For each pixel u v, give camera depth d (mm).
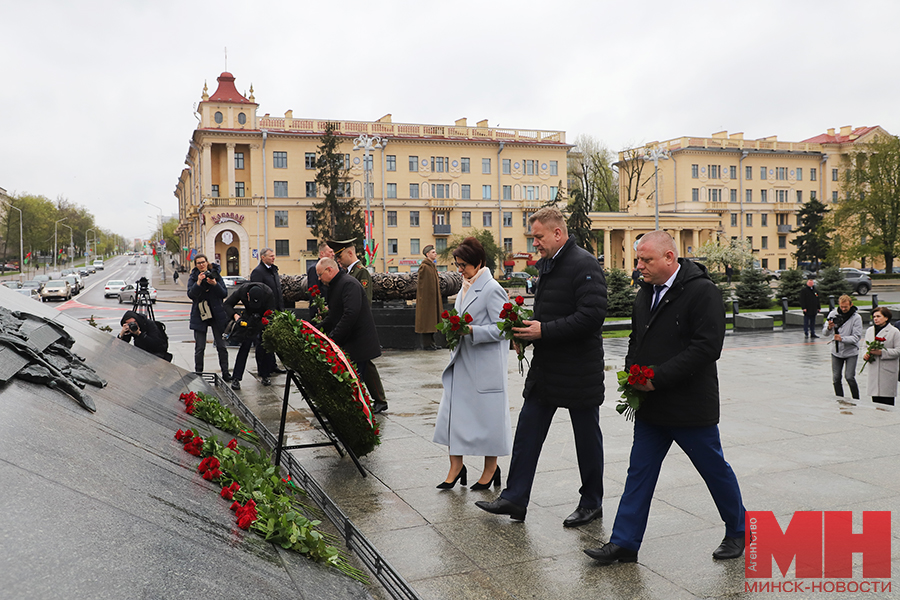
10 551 1693
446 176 63438
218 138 56688
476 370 4621
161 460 3182
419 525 4102
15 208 87062
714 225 70938
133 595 1755
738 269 52375
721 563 3514
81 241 144375
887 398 8242
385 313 13477
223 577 2088
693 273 3523
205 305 9273
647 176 77125
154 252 90625
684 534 3916
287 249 59000
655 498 4523
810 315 18125
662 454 3625
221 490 3121
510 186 65812
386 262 61281
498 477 4848
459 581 3340
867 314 22469
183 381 6922
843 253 57594
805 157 77188
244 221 57500
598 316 3906
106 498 2287
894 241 55938
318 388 4746
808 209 65250
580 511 4148
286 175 58719
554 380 4047
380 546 3779
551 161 67250
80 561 1803
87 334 6508
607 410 7461
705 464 3531
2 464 2129
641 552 3678
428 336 12984
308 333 4742
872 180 56500
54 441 2613
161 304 40406
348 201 56906
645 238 3598
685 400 3475
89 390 3957
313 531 2906
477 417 4621
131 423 3686
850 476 4949
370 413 4852
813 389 9578
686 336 3516
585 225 56312
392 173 61844
